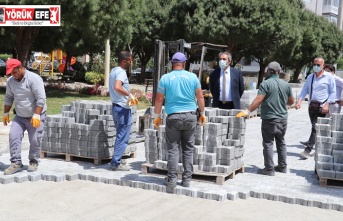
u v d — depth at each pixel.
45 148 7.33
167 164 5.89
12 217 4.60
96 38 18.34
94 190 5.70
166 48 10.91
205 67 13.43
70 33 23.06
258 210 5.06
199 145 6.13
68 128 7.11
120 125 6.44
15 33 18.89
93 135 6.92
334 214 5.00
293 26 27.05
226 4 25.12
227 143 6.30
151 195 5.52
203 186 5.79
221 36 24.86
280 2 25.41
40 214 4.73
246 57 31.12
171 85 5.46
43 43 22.97
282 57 30.06
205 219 4.69
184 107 5.46
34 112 6.09
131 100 6.36
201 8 25.91
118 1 17.06
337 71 31.62
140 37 32.28
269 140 6.61
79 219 4.61
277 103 6.50
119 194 5.55
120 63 6.35
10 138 6.12
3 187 5.69
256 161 7.73
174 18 28.72
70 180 6.11
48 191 5.59
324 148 6.15
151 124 6.62
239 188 5.75
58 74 38.00
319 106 8.01
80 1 15.37
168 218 4.70
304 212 5.04
